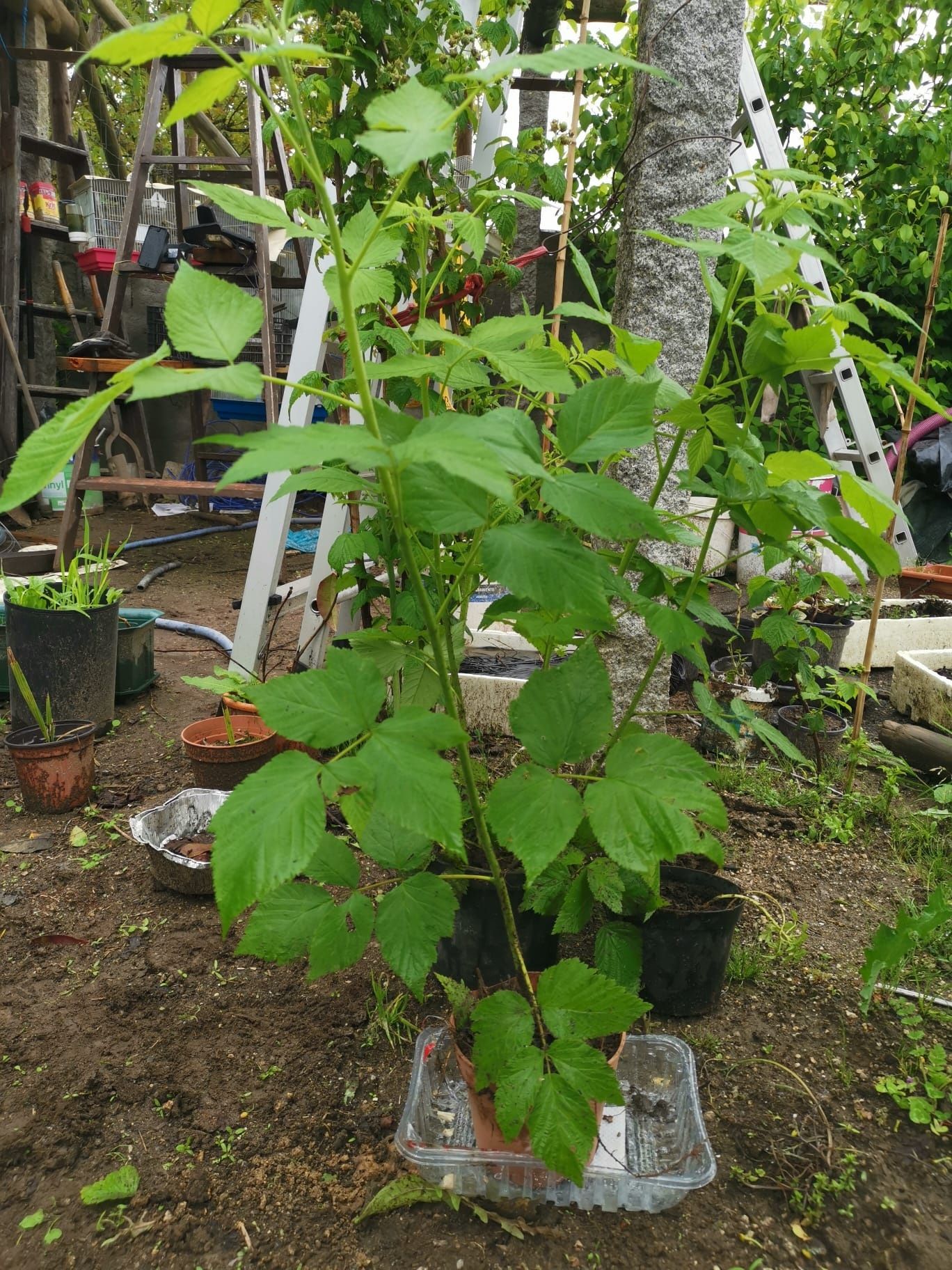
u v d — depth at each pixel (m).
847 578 5.30
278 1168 1.74
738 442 1.59
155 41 0.91
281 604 3.71
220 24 0.93
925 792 3.41
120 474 8.71
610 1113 1.77
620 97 6.36
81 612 3.54
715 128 2.68
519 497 1.63
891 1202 1.68
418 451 0.90
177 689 4.34
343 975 2.28
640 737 1.43
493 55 3.30
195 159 5.34
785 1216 1.66
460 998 1.75
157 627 5.20
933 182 6.85
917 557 6.25
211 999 2.20
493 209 2.78
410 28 2.96
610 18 5.59
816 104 6.93
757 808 3.18
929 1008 2.20
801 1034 2.12
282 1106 1.89
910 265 6.90
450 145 0.90
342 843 1.69
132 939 2.44
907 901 2.69
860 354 1.42
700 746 3.61
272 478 3.51
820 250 1.34
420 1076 1.80
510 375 1.34
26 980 2.28
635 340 1.54
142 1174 1.74
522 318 1.46
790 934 2.45
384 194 2.97
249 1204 1.68
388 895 1.58
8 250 7.87
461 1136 1.77
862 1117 1.88
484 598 4.15
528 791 1.34
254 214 1.34
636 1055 1.95
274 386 4.63
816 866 2.86
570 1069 1.36
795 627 3.07
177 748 3.67
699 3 2.58
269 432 0.95
